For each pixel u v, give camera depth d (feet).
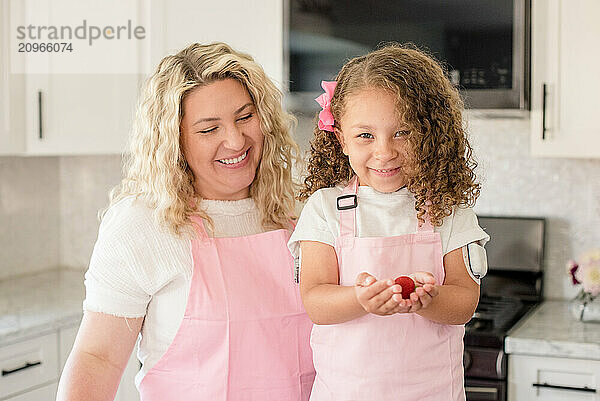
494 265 9.97
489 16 8.31
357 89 4.15
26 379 8.40
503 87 8.36
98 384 4.80
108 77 9.58
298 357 5.02
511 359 8.06
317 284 4.33
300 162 5.51
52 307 9.25
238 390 4.92
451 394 4.39
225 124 4.88
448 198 4.24
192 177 5.15
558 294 9.95
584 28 8.40
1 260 10.87
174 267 4.92
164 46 9.47
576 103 8.50
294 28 9.01
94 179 11.52
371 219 4.40
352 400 4.36
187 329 4.91
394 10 8.58
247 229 5.23
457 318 4.12
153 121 4.96
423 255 4.33
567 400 7.90
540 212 9.95
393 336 4.34
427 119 4.14
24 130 9.63
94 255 5.00
